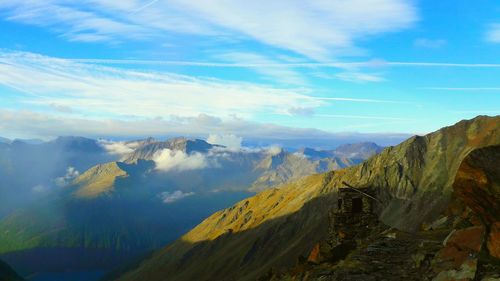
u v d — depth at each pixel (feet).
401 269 58.59
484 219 49.47
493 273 46.21
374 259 63.36
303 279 67.05
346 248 80.28
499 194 46.24
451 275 49.70
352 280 56.24
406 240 73.56
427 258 58.54
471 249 53.67
